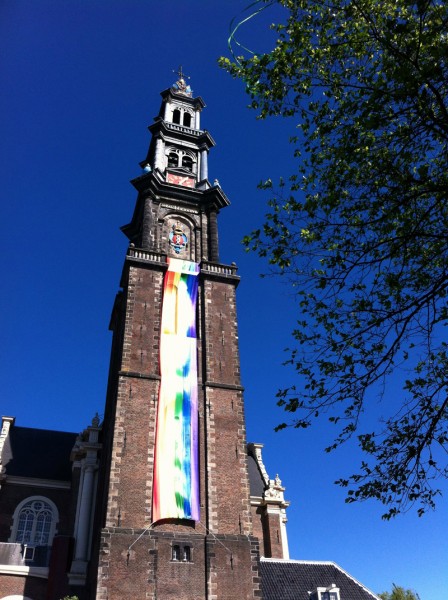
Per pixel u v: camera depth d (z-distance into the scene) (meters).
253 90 14.35
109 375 45.31
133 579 29.12
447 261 13.19
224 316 42.00
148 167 50.25
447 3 11.56
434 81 11.41
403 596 57.03
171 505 32.16
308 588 37.53
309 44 13.66
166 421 35.34
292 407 13.71
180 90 62.66
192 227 48.38
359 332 13.42
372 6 12.84
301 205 13.59
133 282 41.22
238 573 30.89
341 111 13.02
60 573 34.88
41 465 47.19
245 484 34.44
